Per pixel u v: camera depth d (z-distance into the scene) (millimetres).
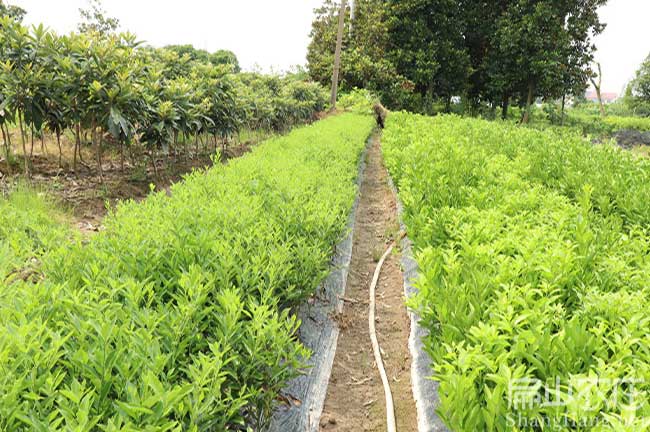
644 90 59000
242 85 14703
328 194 5906
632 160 7820
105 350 2109
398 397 3936
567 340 2477
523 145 10680
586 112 59406
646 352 2391
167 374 2275
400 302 5488
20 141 9195
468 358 2295
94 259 3148
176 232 3506
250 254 3619
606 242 4082
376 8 35938
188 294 2826
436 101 40000
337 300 5262
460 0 37531
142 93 7805
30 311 2432
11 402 1777
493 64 36594
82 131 9398
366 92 31188
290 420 3373
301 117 20234
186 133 9297
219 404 2287
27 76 6668
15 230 4066
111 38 7508
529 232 3930
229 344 2590
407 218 5617
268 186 5840
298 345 2809
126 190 7457
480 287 3062
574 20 34875
